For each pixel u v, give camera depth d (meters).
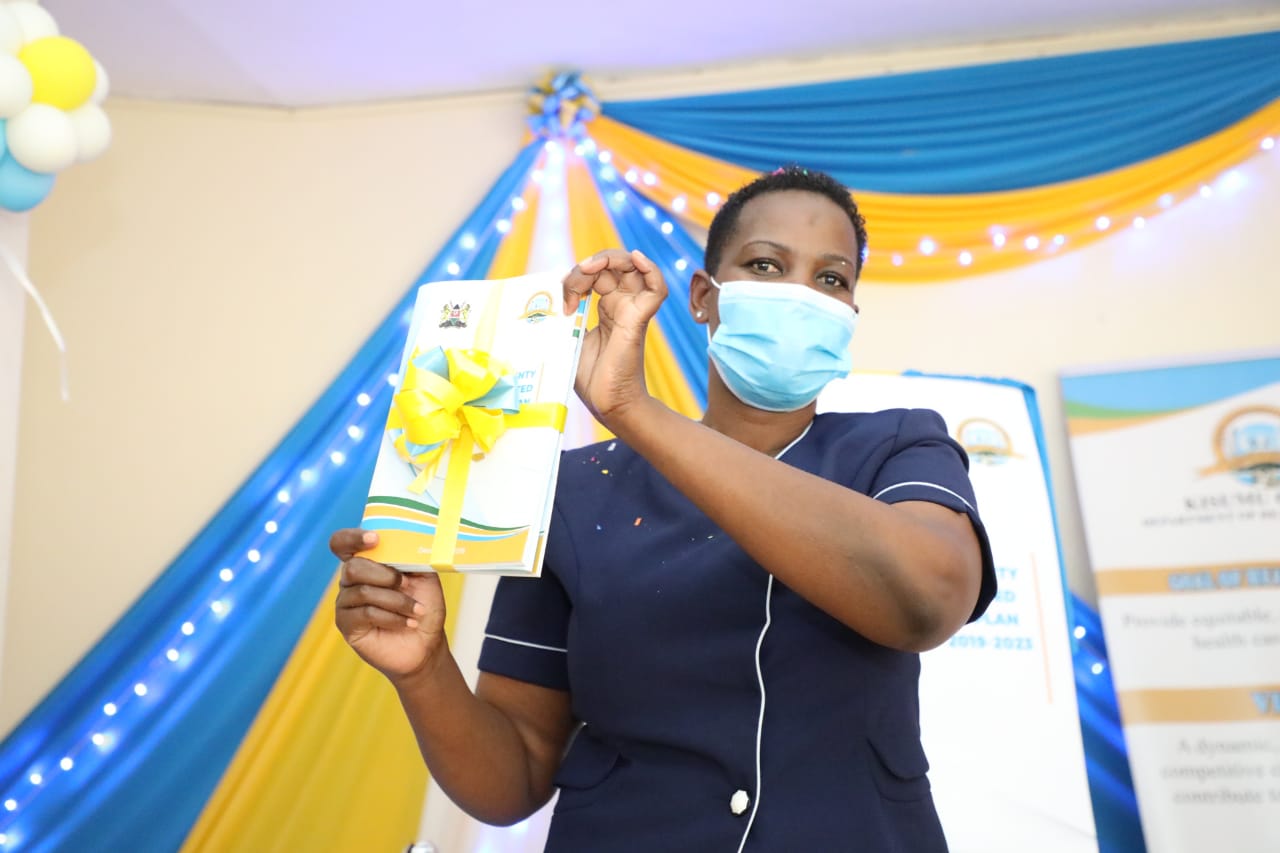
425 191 3.79
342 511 3.28
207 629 3.17
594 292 1.15
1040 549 2.74
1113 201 3.46
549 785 1.39
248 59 3.59
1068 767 2.54
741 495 1.03
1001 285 3.50
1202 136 3.49
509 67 3.73
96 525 3.48
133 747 3.08
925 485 1.18
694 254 3.51
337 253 3.73
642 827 1.14
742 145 3.59
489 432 1.13
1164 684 2.89
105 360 3.63
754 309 1.39
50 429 3.56
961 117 3.53
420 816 2.99
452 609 3.18
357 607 1.19
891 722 1.17
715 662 1.17
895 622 1.05
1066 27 3.64
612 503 1.34
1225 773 2.79
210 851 2.94
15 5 2.09
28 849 2.98
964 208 3.47
